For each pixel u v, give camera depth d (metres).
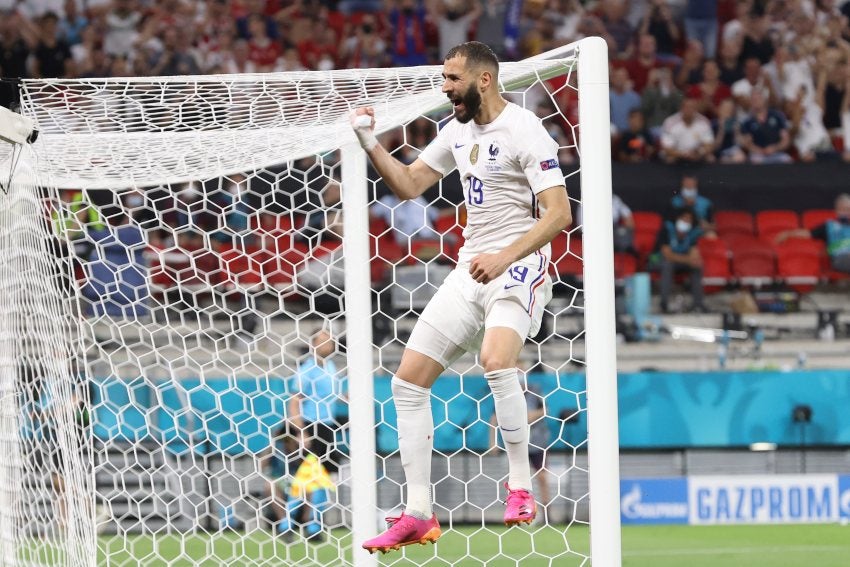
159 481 35.88
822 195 53.88
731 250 52.09
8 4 56.56
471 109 16.47
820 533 34.78
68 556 17.83
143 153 21.88
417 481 17.06
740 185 53.75
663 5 58.38
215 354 26.23
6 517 18.30
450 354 17.08
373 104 20.33
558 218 16.00
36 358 18.66
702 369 47.62
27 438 19.25
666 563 29.08
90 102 20.22
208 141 21.44
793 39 58.47
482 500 38.38
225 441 35.91
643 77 56.88
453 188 49.34
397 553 30.22
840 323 50.00
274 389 36.16
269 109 20.72
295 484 28.66
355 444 21.41
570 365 40.81
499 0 58.47
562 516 38.34
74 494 17.97
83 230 25.53
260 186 43.19
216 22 57.12
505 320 16.42
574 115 52.50
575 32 58.38
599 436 17.61
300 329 43.16
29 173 18.69
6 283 18.69
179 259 41.47
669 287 50.19
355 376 21.50
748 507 37.84
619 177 53.28
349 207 21.66
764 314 51.62
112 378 35.84
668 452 40.75
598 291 17.69
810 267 52.25
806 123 57.44
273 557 26.56
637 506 37.62
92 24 56.72
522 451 16.61
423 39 58.41
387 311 43.25
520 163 16.52
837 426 40.94
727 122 56.22
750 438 40.81
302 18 57.62
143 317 40.78
